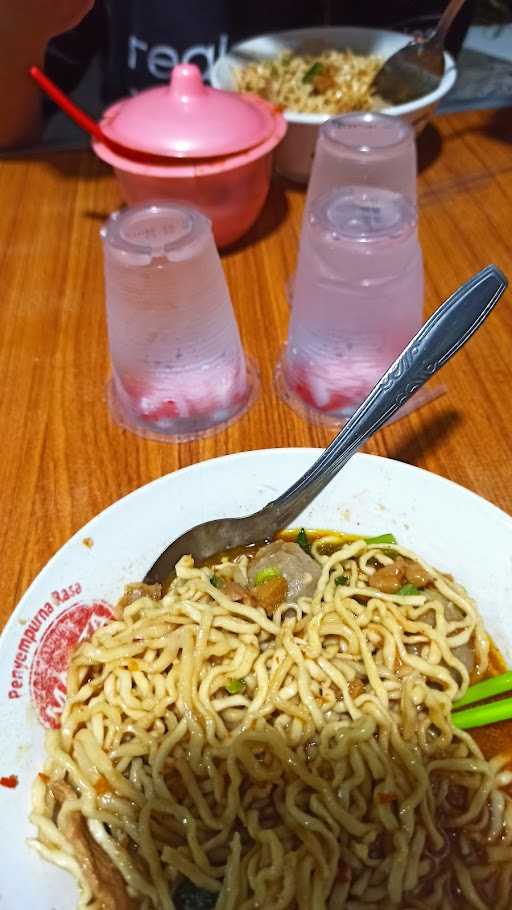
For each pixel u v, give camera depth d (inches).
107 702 8.6
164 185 13.6
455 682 8.8
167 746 8.2
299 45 19.6
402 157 12.6
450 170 17.8
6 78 18.3
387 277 10.3
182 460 11.4
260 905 7.5
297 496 9.6
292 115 15.7
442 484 9.4
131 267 10.1
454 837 8.1
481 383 12.3
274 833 7.9
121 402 12.3
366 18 21.8
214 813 8.2
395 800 8.1
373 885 7.8
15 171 18.5
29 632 8.2
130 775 8.3
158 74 22.4
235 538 9.9
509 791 8.3
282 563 9.5
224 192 13.9
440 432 11.6
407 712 8.4
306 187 17.8
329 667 8.7
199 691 8.6
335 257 10.3
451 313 9.0
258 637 9.2
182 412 11.6
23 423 12.0
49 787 7.7
